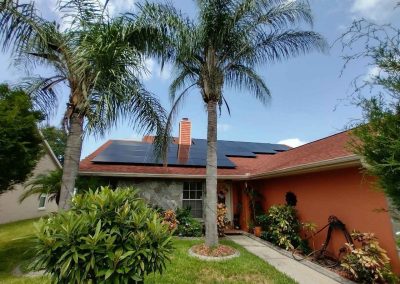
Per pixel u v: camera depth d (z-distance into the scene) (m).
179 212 10.02
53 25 5.97
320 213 7.52
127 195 4.14
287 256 7.25
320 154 7.86
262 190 11.05
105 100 5.06
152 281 4.91
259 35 7.81
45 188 8.68
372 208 5.75
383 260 5.16
